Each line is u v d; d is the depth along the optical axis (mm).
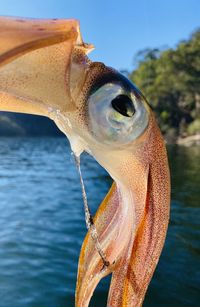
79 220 941
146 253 107
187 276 568
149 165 106
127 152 104
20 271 579
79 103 102
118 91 102
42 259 633
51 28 96
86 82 102
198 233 794
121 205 110
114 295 109
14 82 98
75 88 101
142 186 106
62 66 98
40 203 1196
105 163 105
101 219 113
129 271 108
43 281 548
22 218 964
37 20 97
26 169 2342
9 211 1060
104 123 101
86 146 104
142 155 105
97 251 112
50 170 2262
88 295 111
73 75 101
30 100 98
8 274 569
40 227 863
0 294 509
